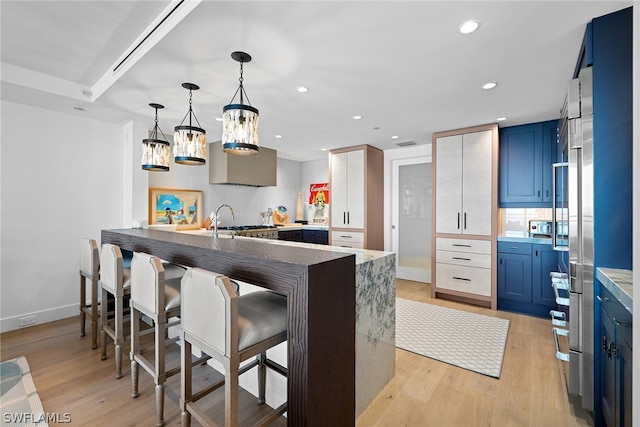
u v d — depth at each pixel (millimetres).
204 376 2146
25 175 2982
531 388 2023
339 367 1429
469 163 3783
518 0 1500
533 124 3570
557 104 2947
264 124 3684
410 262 5055
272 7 1549
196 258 1861
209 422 1356
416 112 3197
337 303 1410
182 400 1476
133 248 2502
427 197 4844
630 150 1583
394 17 1632
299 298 1282
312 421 1287
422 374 2201
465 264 3812
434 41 1864
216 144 4703
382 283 2012
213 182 4762
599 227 1646
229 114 2039
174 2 1698
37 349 2525
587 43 1689
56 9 1772
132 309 1892
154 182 4188
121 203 3627
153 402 1863
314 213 6254
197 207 4633
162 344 1688
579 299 1768
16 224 2945
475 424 1695
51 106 3002
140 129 3541
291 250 1718
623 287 1176
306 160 6324
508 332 2955
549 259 3303
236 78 2371
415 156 4934
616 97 1602
